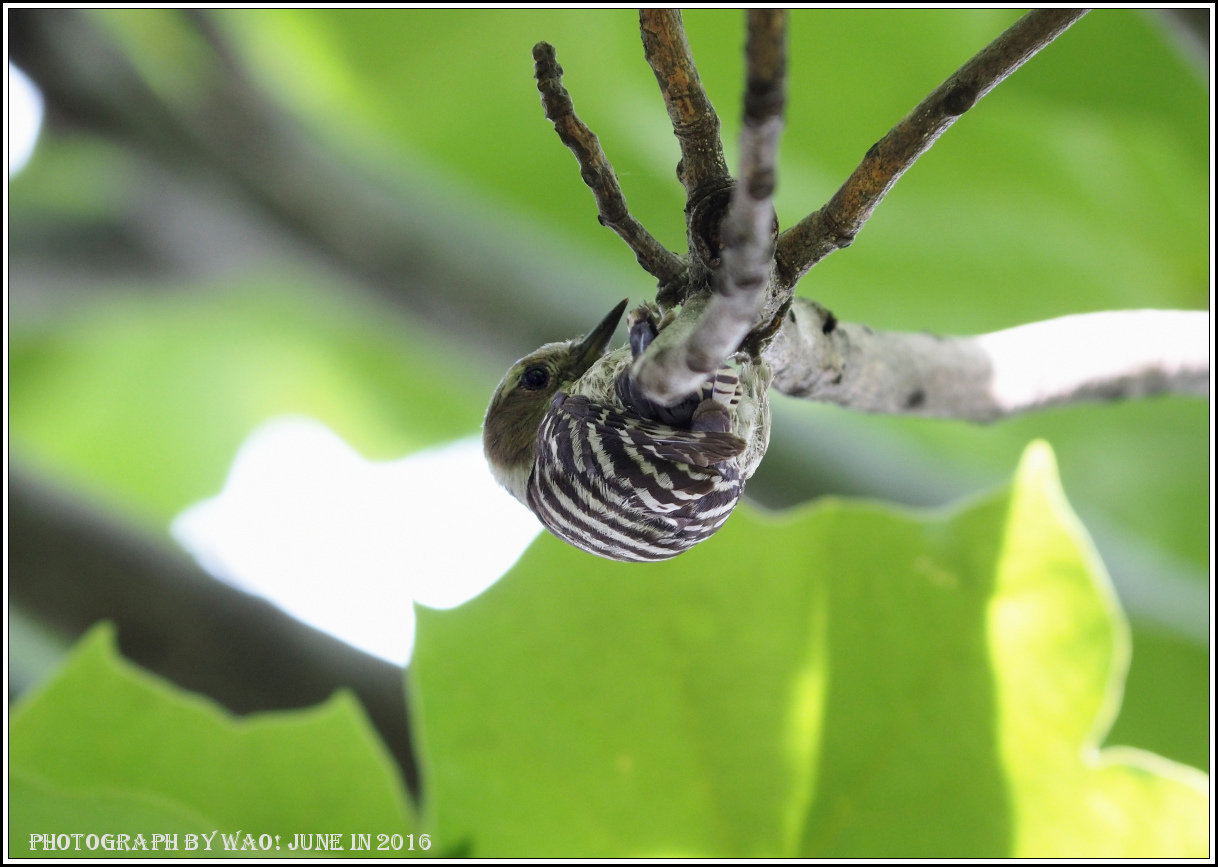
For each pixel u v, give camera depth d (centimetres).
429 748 273
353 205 289
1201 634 283
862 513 273
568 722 273
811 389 274
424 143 290
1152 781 272
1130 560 285
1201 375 277
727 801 273
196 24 287
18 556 282
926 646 273
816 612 273
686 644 273
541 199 291
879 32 284
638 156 290
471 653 273
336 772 273
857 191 270
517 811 273
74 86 287
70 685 273
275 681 282
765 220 209
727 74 285
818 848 273
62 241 289
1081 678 273
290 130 289
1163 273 287
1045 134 286
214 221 289
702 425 272
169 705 273
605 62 288
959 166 287
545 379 279
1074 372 276
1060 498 273
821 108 285
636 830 273
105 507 284
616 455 272
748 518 273
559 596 273
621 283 290
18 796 272
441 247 289
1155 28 280
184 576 283
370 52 288
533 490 275
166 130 288
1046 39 269
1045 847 273
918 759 273
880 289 290
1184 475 290
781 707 273
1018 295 289
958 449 292
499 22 288
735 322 225
